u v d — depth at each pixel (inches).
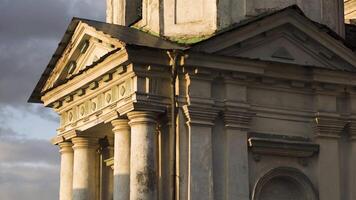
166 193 1305.4
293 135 1369.3
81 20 1405.0
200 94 1305.4
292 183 1378.0
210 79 1314.0
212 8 1384.1
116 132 1353.3
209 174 1295.5
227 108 1317.7
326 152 1378.0
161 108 1304.1
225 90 1326.3
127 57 1275.8
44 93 1541.6
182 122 1300.4
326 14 1481.3
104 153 1552.7
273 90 1368.1
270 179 1352.1
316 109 1385.3
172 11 1417.3
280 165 1353.3
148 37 1373.0
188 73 1300.4
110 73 1350.9
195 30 1392.7
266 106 1357.0
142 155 1286.9
